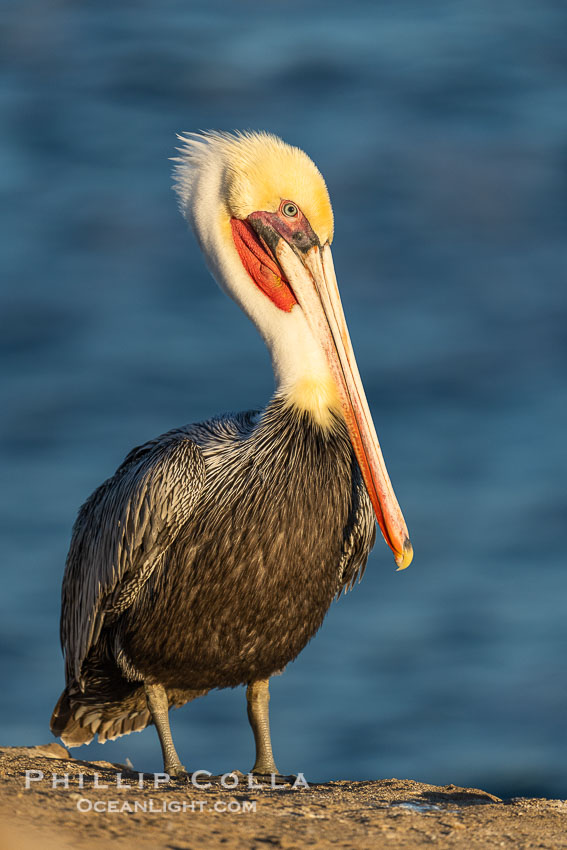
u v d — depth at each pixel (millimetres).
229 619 7121
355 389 7605
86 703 8062
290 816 5551
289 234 7754
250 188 7766
